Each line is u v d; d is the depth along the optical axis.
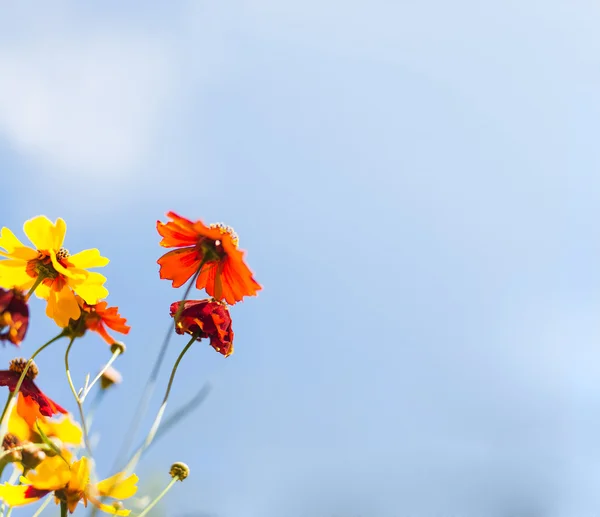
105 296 0.78
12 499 0.72
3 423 0.71
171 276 0.79
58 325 0.77
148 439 0.70
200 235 0.79
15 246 0.78
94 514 0.71
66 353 0.77
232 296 0.79
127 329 0.78
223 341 0.78
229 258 0.78
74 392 0.73
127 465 0.69
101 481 0.73
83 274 0.78
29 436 0.74
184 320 0.78
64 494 0.72
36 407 0.75
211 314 0.78
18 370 0.75
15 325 0.75
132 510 0.72
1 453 0.71
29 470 0.73
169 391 0.72
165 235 0.79
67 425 0.75
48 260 0.78
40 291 0.78
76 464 0.72
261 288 0.78
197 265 0.79
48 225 0.78
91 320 0.78
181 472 0.74
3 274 0.78
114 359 0.76
